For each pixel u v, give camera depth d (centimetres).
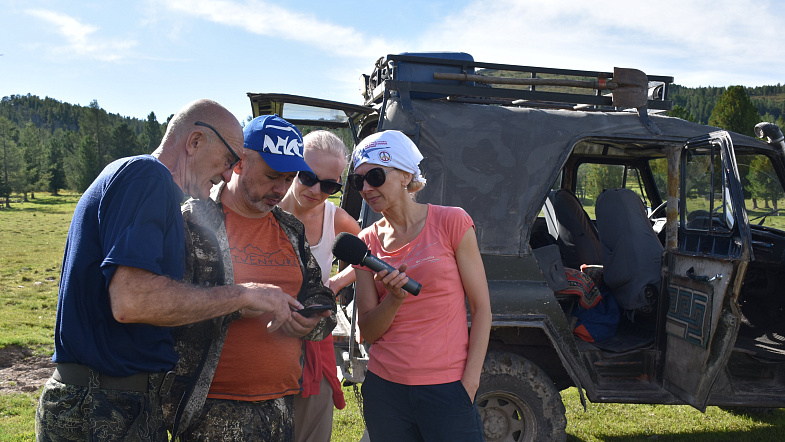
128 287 169
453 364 231
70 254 182
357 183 239
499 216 376
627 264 440
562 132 393
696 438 459
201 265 209
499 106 402
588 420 496
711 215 384
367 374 248
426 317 232
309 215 301
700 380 377
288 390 234
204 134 198
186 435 212
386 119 383
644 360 421
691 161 408
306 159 287
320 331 242
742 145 423
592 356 409
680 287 401
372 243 255
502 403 379
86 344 178
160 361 190
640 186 611
